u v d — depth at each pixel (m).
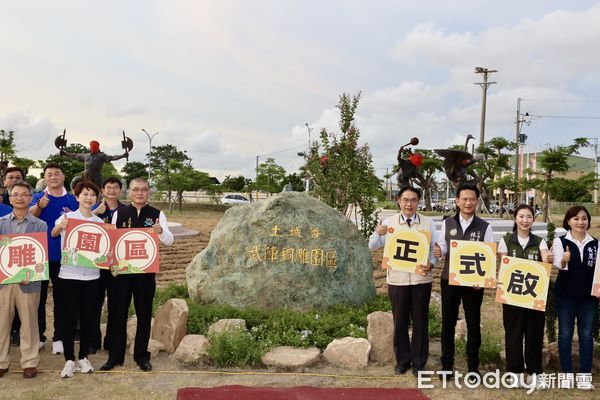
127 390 5.14
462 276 5.40
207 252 7.70
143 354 5.79
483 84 40.25
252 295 7.23
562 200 48.59
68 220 5.53
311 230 7.50
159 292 8.36
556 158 29.86
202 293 7.43
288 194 7.84
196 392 5.08
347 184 12.16
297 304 7.20
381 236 5.95
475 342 5.56
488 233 5.54
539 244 5.47
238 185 58.78
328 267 7.39
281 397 5.00
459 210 5.72
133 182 5.79
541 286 5.31
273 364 5.82
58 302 6.02
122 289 5.71
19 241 5.46
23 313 5.52
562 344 5.53
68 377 5.50
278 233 7.43
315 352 5.98
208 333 6.28
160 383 5.39
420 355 5.69
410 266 5.65
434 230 5.83
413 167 13.84
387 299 7.91
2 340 5.56
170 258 13.84
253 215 7.67
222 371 5.75
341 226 7.74
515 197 38.19
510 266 5.43
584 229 5.40
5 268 5.41
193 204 39.06
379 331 6.19
